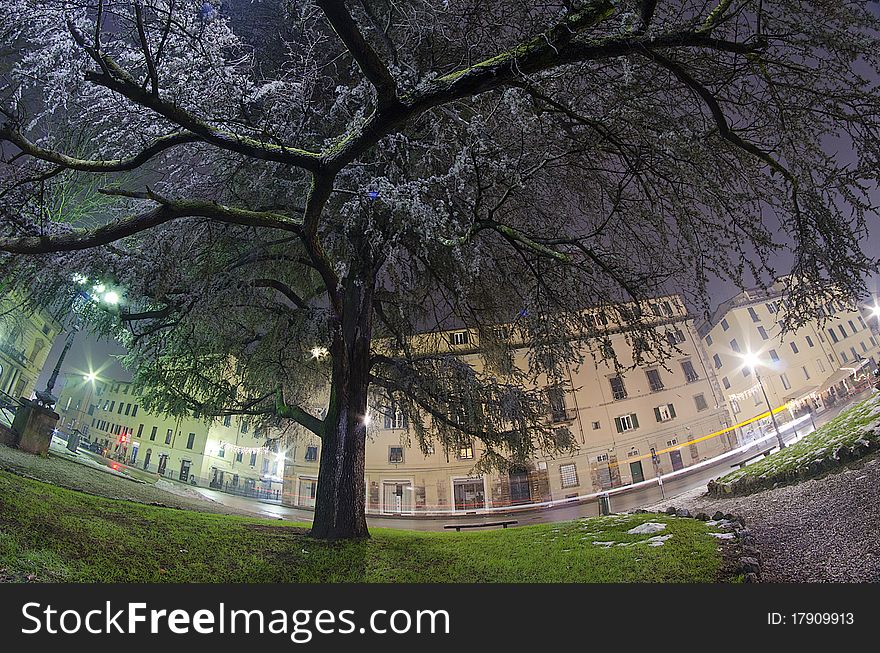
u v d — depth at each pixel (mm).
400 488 34375
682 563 6285
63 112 5840
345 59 7695
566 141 6934
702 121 6789
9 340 31594
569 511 24781
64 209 7770
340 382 9570
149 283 7488
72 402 55625
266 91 5105
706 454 32938
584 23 4539
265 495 43250
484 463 11453
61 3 4504
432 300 10742
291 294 9445
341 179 7352
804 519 8508
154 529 7004
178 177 7645
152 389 10664
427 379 9953
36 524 5555
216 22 4695
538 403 10148
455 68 6848
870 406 13781
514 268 10234
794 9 5203
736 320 41156
